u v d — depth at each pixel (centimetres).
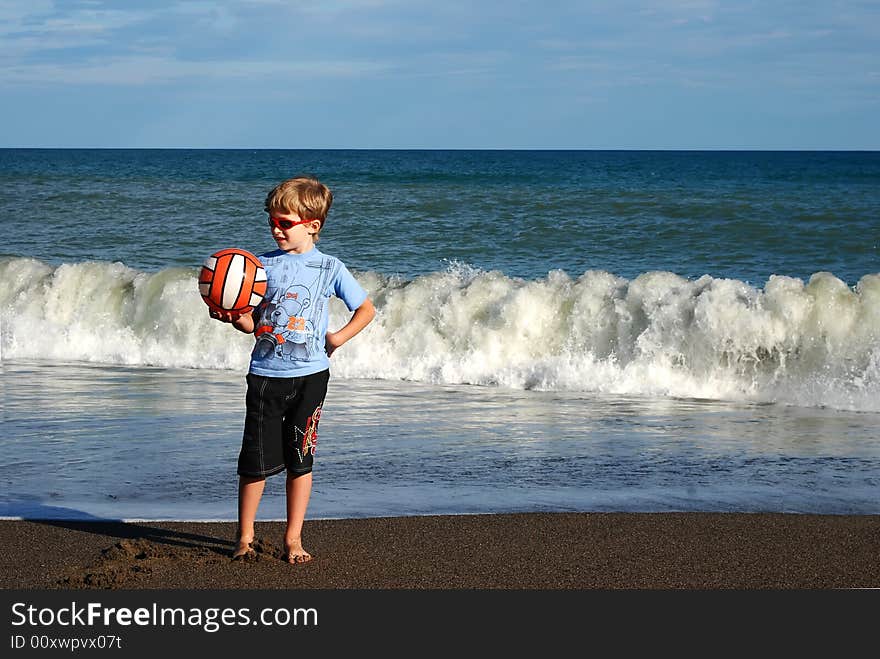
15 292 1220
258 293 417
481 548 451
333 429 737
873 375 905
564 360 995
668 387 935
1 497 541
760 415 818
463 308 1073
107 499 537
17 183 4028
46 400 834
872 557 441
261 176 5450
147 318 1158
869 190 3869
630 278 1648
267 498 545
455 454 655
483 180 5162
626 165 9712
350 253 1892
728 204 2764
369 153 19800
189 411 786
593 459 645
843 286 969
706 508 528
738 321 959
